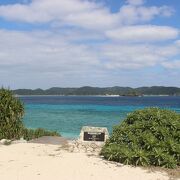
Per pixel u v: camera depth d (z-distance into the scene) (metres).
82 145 14.94
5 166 11.28
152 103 87.19
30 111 49.53
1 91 17.33
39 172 10.60
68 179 9.98
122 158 11.70
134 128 12.66
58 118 37.16
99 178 10.12
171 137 12.18
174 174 10.67
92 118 36.56
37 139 17.33
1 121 16.84
